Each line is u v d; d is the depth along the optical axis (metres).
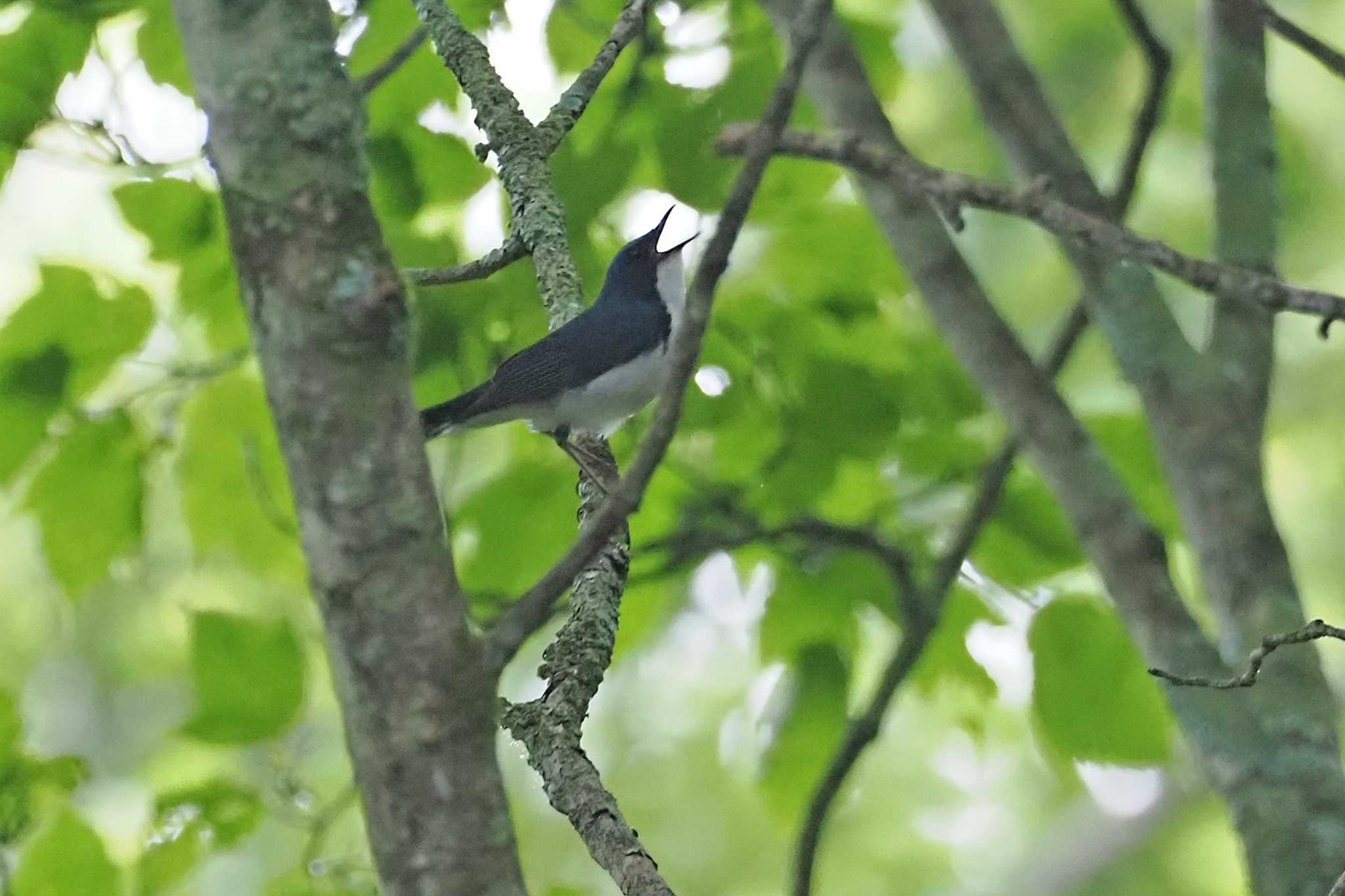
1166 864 17.33
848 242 10.07
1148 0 17.19
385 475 4.13
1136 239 5.01
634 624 9.95
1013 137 8.95
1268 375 8.20
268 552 9.52
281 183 4.16
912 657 8.61
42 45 8.79
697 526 9.39
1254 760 7.14
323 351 4.13
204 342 9.59
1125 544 7.92
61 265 8.77
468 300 10.18
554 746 6.84
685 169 9.93
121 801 15.25
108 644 15.52
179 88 9.11
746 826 16.69
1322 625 5.64
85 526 9.08
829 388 9.52
